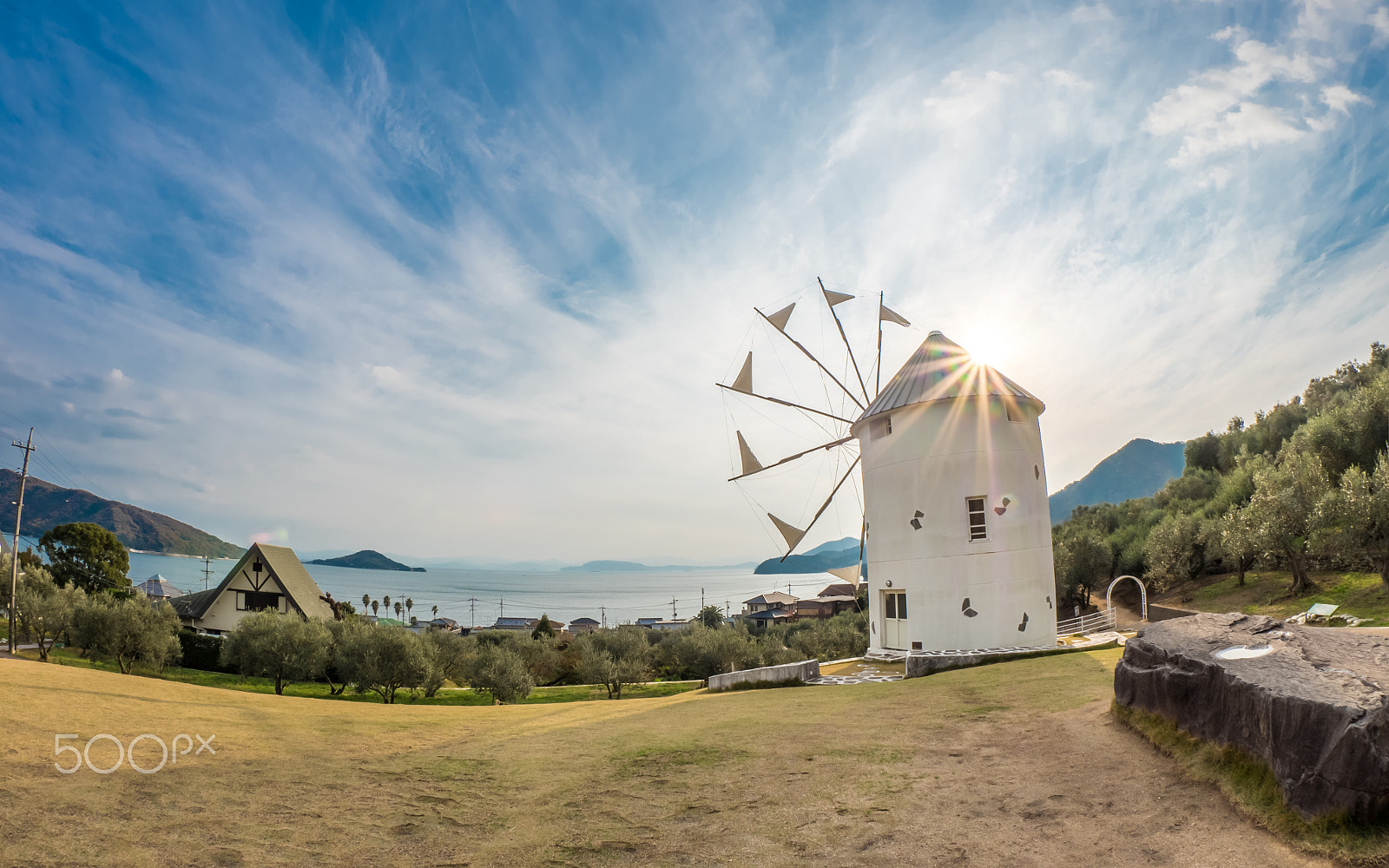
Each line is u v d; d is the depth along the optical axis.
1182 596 49.88
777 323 37.22
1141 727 9.13
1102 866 6.11
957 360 28.39
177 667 44.69
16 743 8.66
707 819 7.81
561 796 8.66
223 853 6.32
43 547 75.56
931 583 26.56
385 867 6.44
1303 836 5.92
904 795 8.21
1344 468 45.22
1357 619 27.61
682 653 44.66
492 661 35.84
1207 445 82.62
